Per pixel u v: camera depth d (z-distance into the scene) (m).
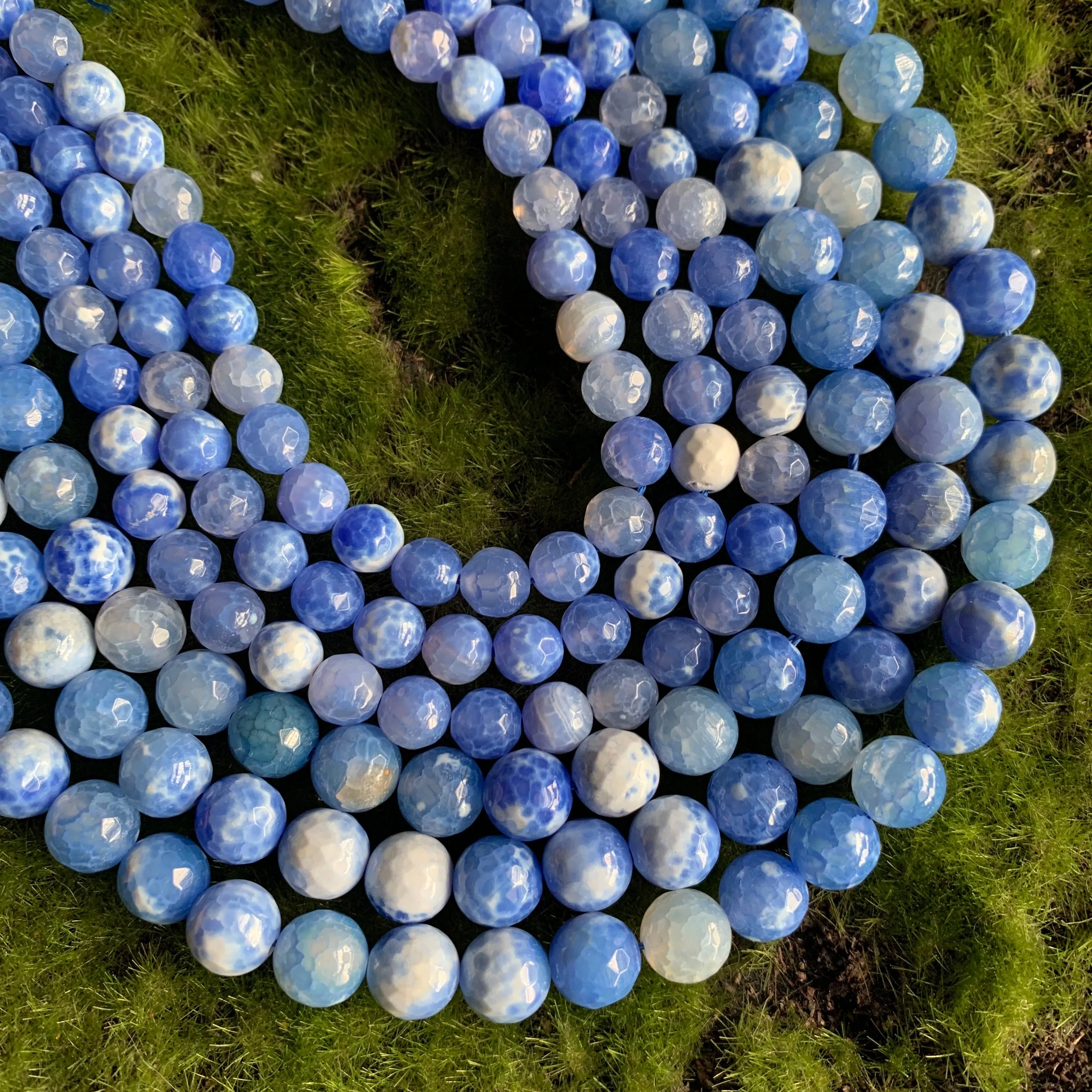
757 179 0.13
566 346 0.13
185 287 0.13
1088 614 0.14
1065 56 0.14
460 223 0.14
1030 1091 0.13
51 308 0.13
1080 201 0.14
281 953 0.12
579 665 0.14
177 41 0.14
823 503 0.13
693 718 0.13
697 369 0.13
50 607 0.13
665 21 0.13
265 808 0.12
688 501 0.13
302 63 0.14
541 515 0.14
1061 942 0.13
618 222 0.13
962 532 0.13
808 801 0.14
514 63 0.14
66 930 0.13
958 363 0.14
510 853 0.12
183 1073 0.13
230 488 0.13
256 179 0.14
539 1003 0.12
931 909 0.13
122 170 0.13
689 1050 0.13
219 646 0.13
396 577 0.13
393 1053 0.13
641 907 0.13
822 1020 0.13
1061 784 0.14
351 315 0.14
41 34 0.13
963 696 0.12
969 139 0.14
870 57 0.13
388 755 0.13
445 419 0.14
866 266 0.13
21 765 0.12
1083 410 0.14
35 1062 0.13
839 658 0.13
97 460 0.13
